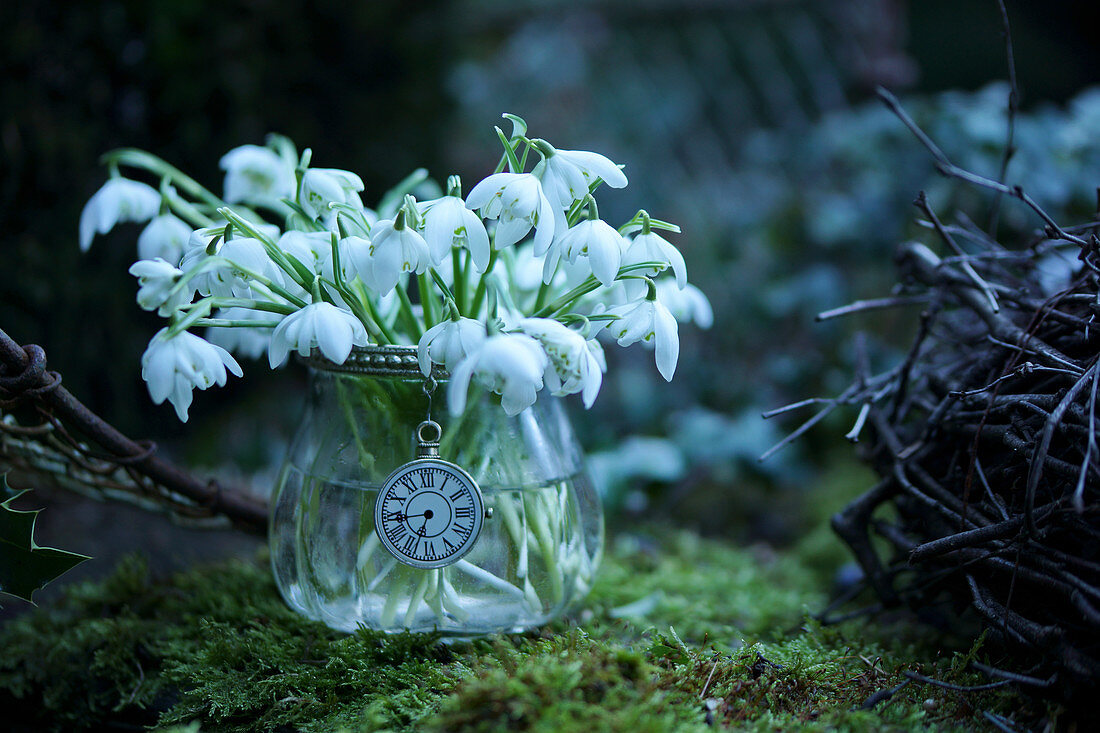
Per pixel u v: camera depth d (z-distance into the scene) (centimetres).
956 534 48
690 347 107
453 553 49
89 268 79
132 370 83
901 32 139
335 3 92
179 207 53
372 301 51
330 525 50
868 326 96
